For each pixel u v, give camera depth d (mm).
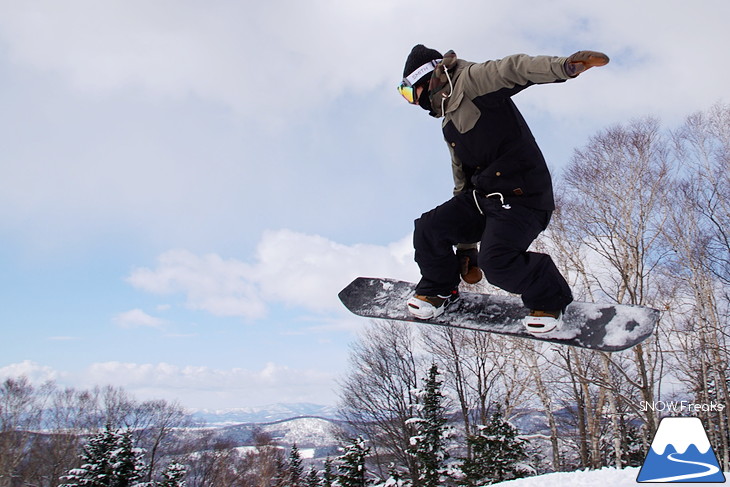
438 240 2908
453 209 2896
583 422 15688
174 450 33469
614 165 15930
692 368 13992
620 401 15109
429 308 3066
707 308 14320
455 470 16156
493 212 2711
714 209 15125
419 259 3012
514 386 17297
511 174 2648
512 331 2949
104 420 32406
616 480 6383
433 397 16547
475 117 2602
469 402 19344
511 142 2637
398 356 20031
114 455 17609
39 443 29328
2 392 29047
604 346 2686
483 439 15039
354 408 20203
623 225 15656
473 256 3139
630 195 15461
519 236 2660
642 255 15117
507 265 2662
